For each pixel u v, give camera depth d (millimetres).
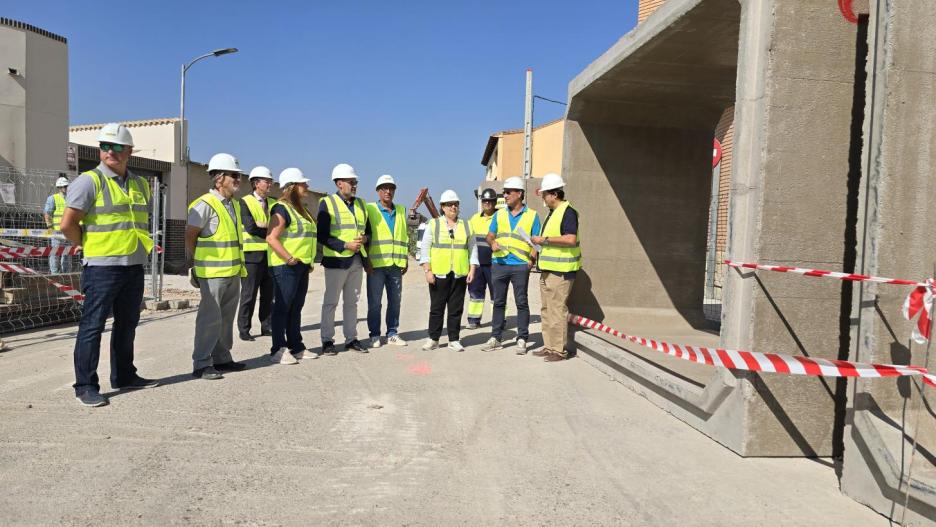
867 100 3410
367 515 3072
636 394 5480
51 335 8000
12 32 16438
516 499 3295
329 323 6879
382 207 7352
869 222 3344
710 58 5898
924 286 2996
